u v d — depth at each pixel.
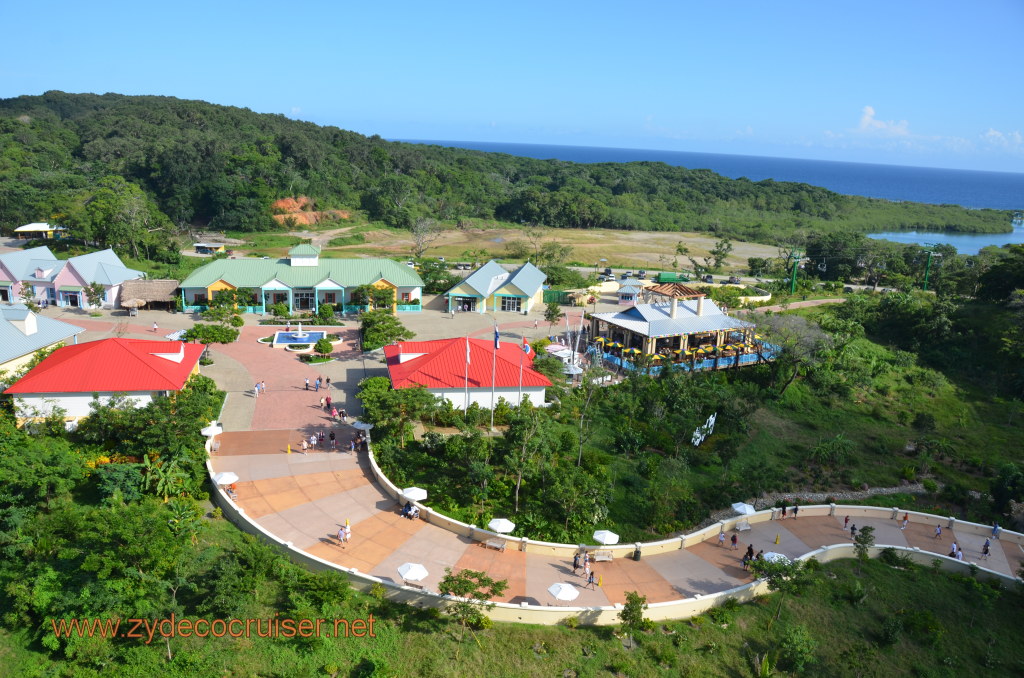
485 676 32.31
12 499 39.28
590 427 59.91
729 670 34.72
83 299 96.56
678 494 50.81
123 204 136.75
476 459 49.19
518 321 97.75
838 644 37.59
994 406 78.38
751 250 191.75
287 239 177.38
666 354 77.81
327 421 58.72
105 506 40.56
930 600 42.25
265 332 86.56
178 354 60.84
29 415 53.03
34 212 153.00
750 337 82.75
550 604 37.44
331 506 45.50
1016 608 42.34
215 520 42.59
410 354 66.44
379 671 31.56
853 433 69.06
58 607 32.56
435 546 41.91
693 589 40.75
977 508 57.09
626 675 33.25
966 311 102.31
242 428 56.53
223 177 193.50
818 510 52.72
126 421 46.56
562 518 46.28
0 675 31.00
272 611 34.56
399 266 105.88
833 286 127.62
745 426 65.44
